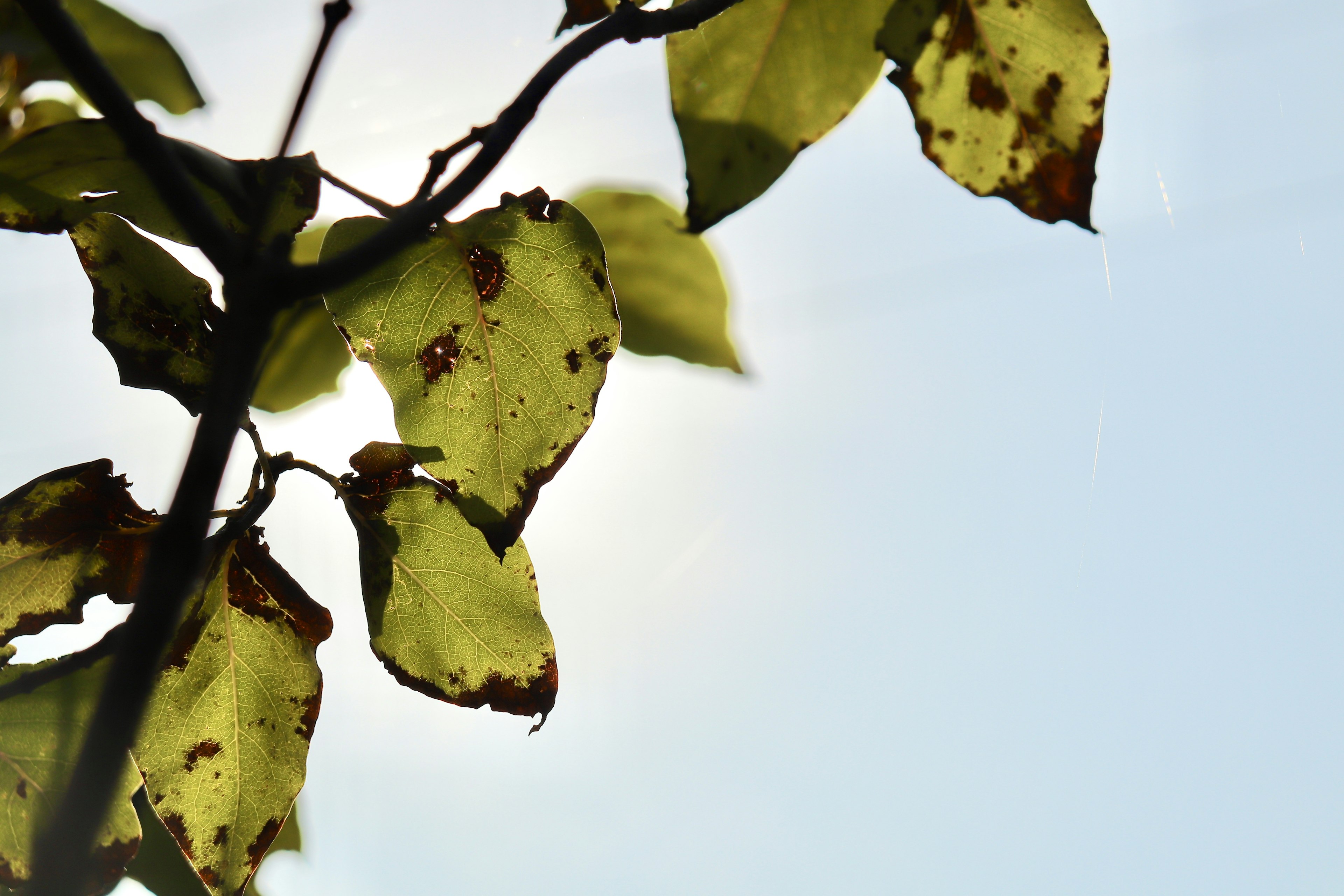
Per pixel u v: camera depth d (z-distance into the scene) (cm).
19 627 116
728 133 120
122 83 127
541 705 117
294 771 117
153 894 122
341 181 116
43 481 116
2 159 116
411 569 117
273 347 123
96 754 111
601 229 126
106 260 116
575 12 121
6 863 116
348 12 114
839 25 119
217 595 117
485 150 113
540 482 115
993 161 120
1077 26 119
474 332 115
